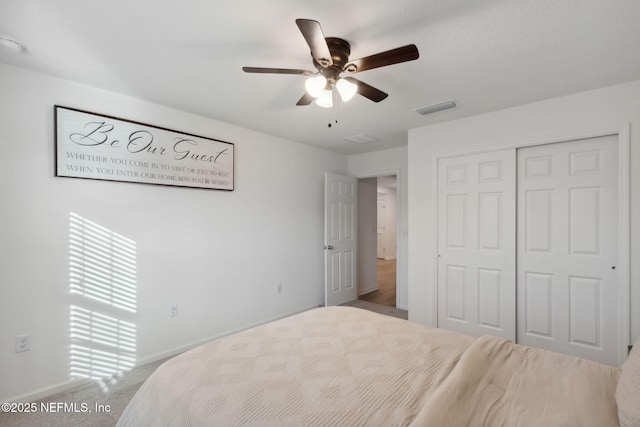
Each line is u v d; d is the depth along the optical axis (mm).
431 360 1377
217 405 1060
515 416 977
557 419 947
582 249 2535
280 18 1568
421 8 1486
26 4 1440
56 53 1894
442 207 3250
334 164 4656
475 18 1561
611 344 2402
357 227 4887
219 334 3172
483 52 1886
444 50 1863
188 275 2936
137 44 1801
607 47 1825
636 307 2273
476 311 3035
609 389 1120
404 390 1141
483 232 3000
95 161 2361
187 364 1336
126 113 2541
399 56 1529
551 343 2666
